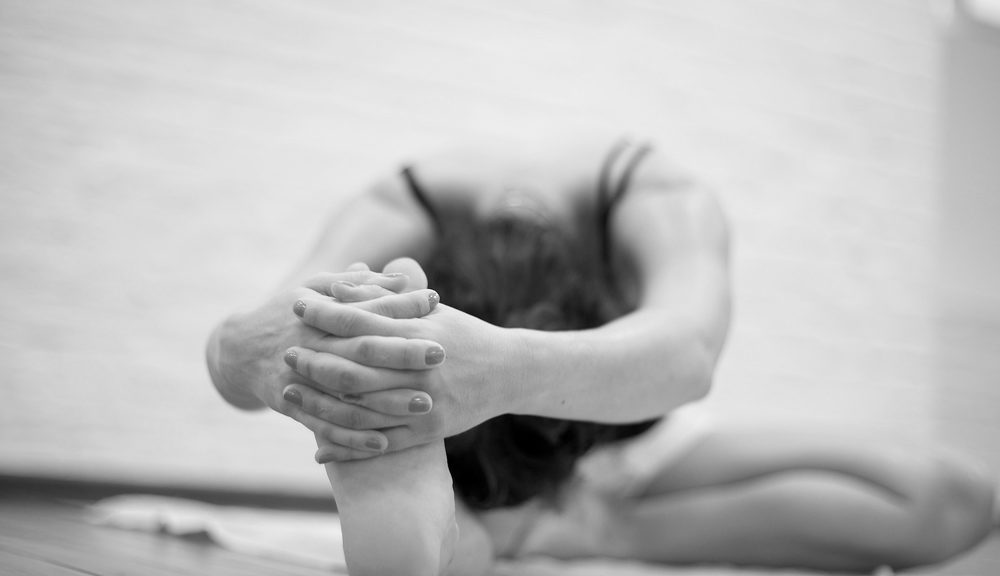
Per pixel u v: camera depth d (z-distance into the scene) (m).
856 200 3.34
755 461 1.19
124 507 1.81
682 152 3.12
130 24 2.50
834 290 3.26
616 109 3.05
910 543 1.15
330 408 0.63
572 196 1.05
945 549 1.17
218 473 2.47
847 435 1.21
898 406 3.29
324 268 0.98
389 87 2.77
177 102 2.53
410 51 2.80
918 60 3.50
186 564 0.96
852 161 3.35
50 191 2.39
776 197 3.23
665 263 0.95
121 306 2.42
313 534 1.38
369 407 0.62
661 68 3.12
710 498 1.20
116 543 1.17
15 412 2.30
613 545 1.23
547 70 2.97
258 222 2.58
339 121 2.70
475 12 2.90
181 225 2.50
